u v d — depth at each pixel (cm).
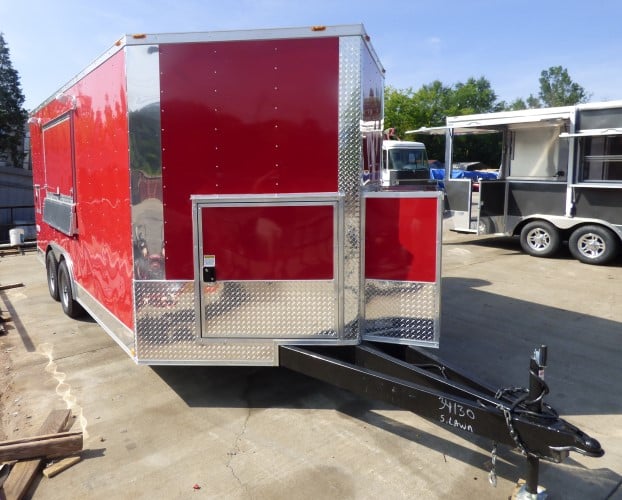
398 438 353
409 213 343
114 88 377
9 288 799
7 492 292
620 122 866
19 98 4994
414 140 3956
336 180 343
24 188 2166
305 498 289
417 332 352
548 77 8694
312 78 336
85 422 376
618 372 461
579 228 952
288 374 459
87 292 512
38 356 510
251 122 343
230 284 355
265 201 346
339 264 348
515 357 497
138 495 294
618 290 752
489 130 1105
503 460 326
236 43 338
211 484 302
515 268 915
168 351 367
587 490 296
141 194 356
